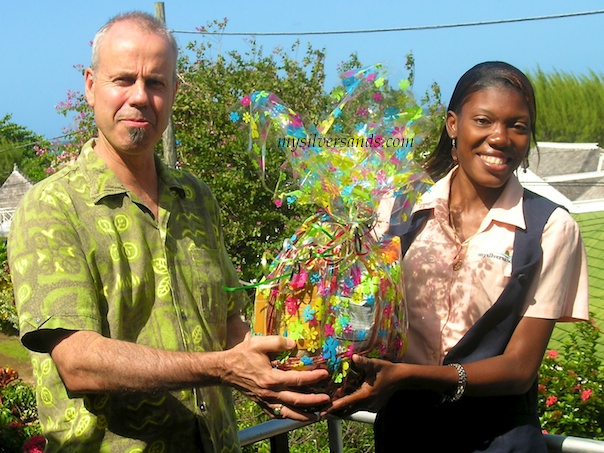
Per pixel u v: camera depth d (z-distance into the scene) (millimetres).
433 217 2316
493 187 2197
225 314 2301
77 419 1995
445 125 2332
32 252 1952
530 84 2199
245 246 9805
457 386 2074
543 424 4852
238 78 10703
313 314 1937
